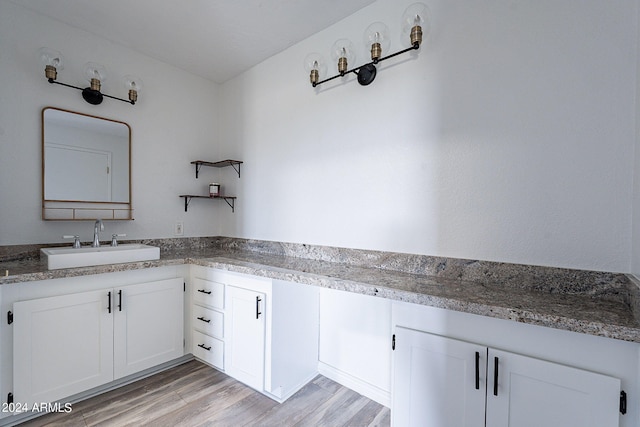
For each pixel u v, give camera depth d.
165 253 2.31
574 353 0.88
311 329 1.92
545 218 1.20
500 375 0.98
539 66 1.21
